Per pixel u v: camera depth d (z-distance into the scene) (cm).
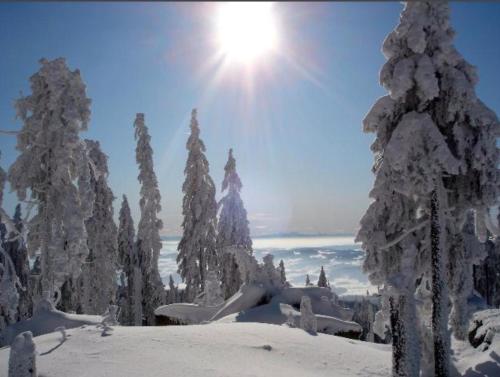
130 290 3838
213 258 3822
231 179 3941
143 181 3862
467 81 1186
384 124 1271
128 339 1282
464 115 1198
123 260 3962
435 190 1198
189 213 3812
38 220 2123
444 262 1177
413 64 1195
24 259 3384
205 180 3897
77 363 1060
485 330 1334
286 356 1269
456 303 1313
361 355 1383
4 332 1650
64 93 2105
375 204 1280
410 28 1211
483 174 1190
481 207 1244
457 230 1296
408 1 1216
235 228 3859
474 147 1188
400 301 1088
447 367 1135
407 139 1168
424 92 1170
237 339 1367
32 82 2123
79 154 2150
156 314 2630
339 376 1156
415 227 1272
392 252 1308
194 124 3894
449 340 1146
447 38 1191
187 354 1165
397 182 1197
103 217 3444
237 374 1031
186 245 3797
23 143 2116
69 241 2033
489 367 1129
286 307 2309
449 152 1141
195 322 2528
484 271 3453
